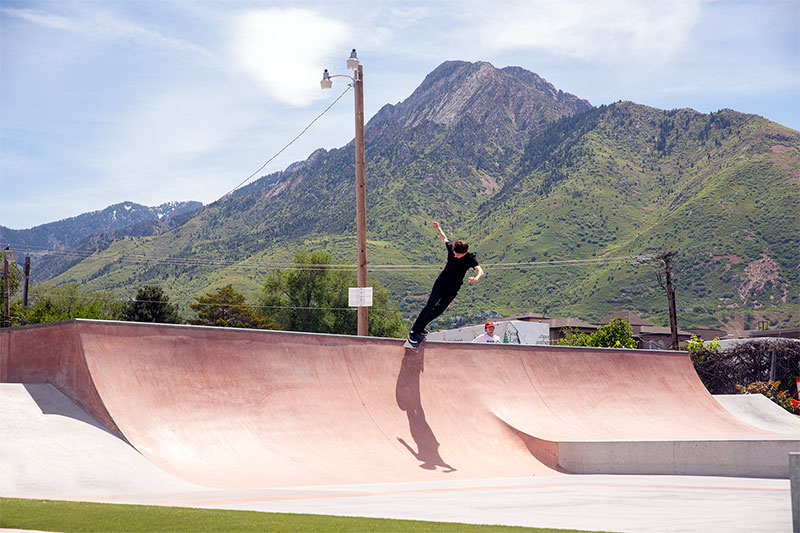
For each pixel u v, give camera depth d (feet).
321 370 44.04
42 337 38.58
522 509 23.52
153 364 37.68
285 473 35.96
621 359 62.49
